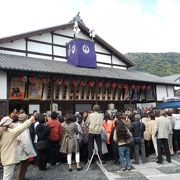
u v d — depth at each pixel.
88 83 14.24
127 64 19.50
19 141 6.33
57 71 12.41
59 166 8.45
